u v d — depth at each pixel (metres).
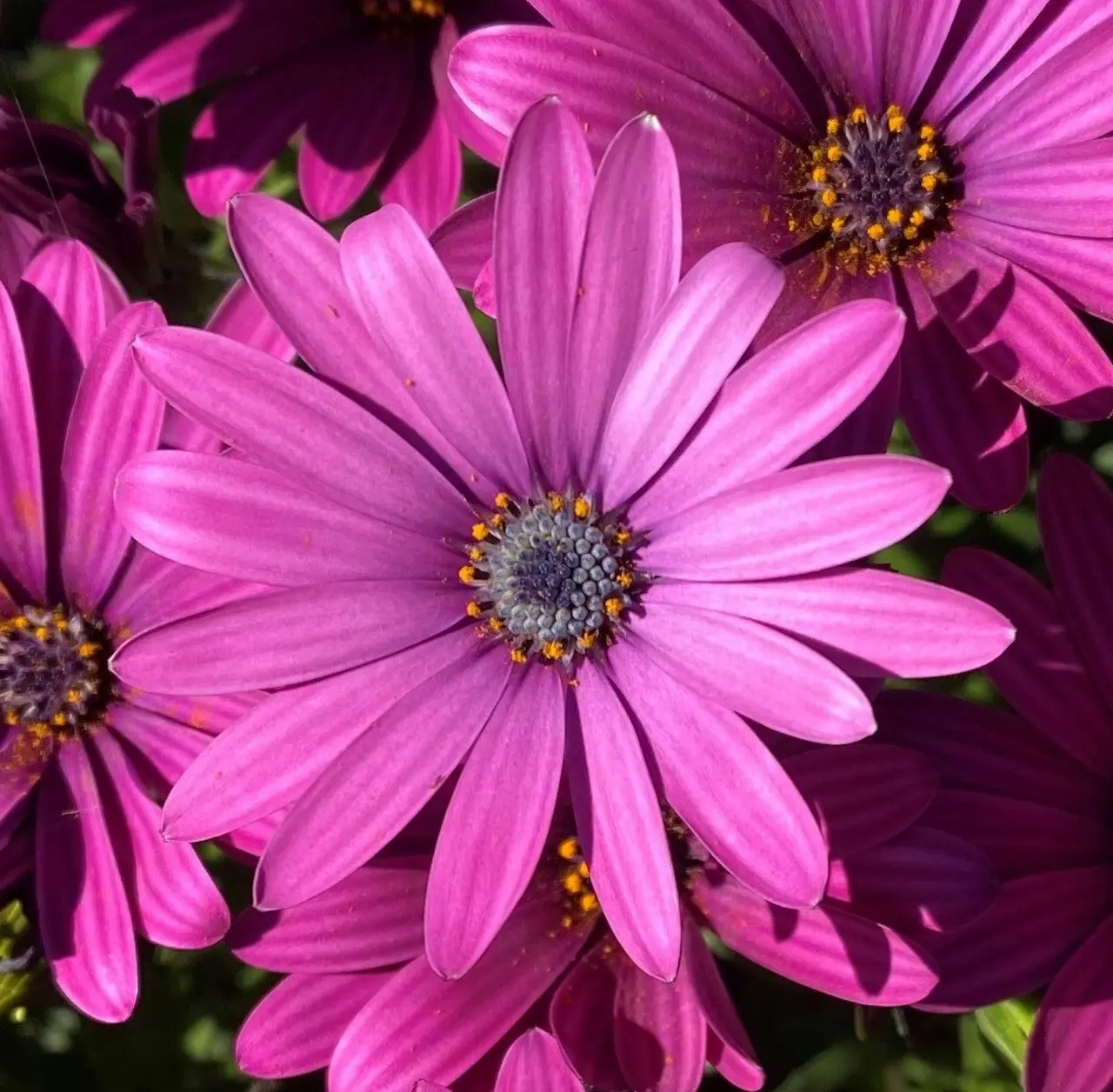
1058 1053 0.17
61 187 0.19
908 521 0.15
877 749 0.16
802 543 0.16
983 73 0.18
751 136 0.18
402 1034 0.16
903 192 0.18
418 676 0.17
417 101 0.20
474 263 0.18
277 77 0.20
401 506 0.17
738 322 0.16
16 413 0.17
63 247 0.18
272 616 0.16
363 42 0.20
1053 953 0.17
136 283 0.20
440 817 0.17
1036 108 0.18
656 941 0.15
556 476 0.17
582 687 0.17
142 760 0.18
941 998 0.17
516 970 0.17
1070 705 0.17
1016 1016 0.19
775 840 0.15
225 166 0.20
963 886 0.16
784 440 0.16
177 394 0.16
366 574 0.17
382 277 0.16
